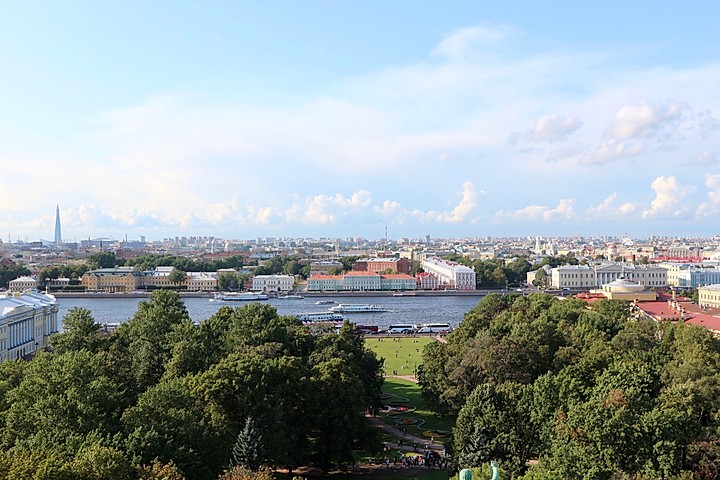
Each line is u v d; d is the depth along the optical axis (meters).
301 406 110.00
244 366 105.50
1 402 95.06
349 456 111.56
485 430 99.31
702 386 100.50
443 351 157.25
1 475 65.81
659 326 165.12
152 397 91.31
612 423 82.94
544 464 86.88
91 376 96.44
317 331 187.25
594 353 125.44
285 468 113.25
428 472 110.94
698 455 85.81
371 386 152.50
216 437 90.94
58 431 82.19
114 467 69.62
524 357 134.62
